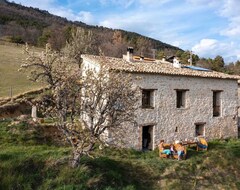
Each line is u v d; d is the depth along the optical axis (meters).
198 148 18.64
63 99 12.30
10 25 78.81
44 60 12.43
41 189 11.30
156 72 18.45
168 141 19.28
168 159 16.62
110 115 12.50
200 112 21.11
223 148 19.34
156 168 14.96
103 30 97.00
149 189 13.22
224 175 15.76
